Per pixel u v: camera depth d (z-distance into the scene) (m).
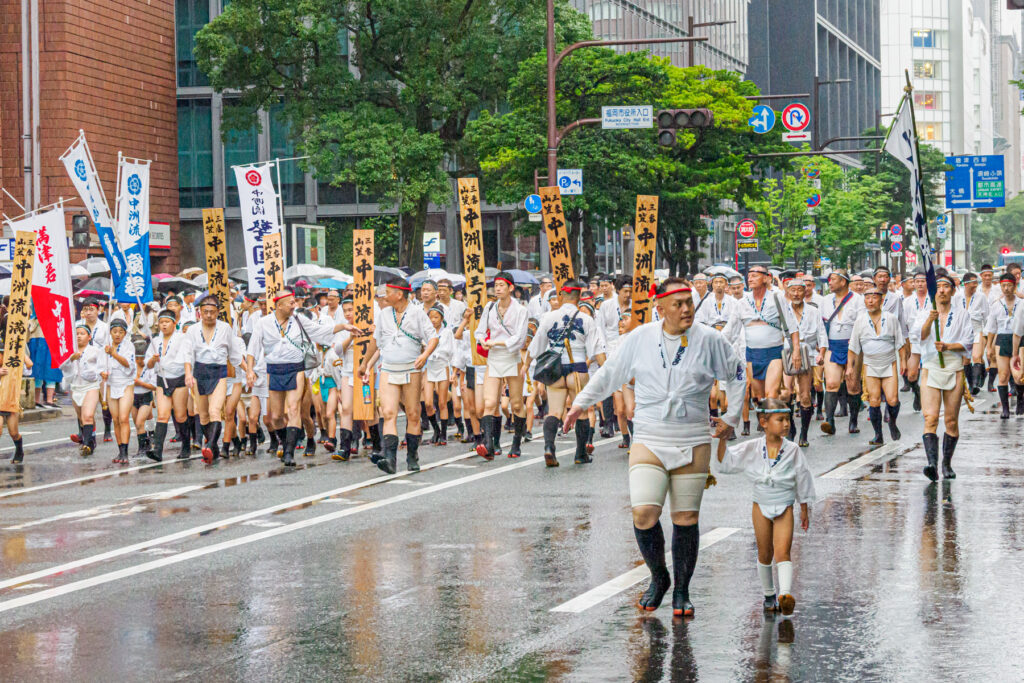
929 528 11.79
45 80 59.75
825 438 19.98
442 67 56.22
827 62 128.38
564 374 16.84
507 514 13.00
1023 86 56.06
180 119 74.12
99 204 29.05
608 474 16.09
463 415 21.03
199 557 10.96
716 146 54.00
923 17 196.12
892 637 7.96
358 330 17.69
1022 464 16.34
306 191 75.19
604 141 49.34
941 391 14.98
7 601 9.40
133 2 65.62
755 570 10.04
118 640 8.18
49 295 22.98
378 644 7.96
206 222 22.45
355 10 56.44
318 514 13.20
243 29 56.09
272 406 18.11
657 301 8.33
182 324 20.56
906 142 15.50
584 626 8.34
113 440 22.48
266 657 7.70
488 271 47.97
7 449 21.33
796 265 68.31
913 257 87.75
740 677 7.11
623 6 80.56
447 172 59.16
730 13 103.12
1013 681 7.00
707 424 8.47
